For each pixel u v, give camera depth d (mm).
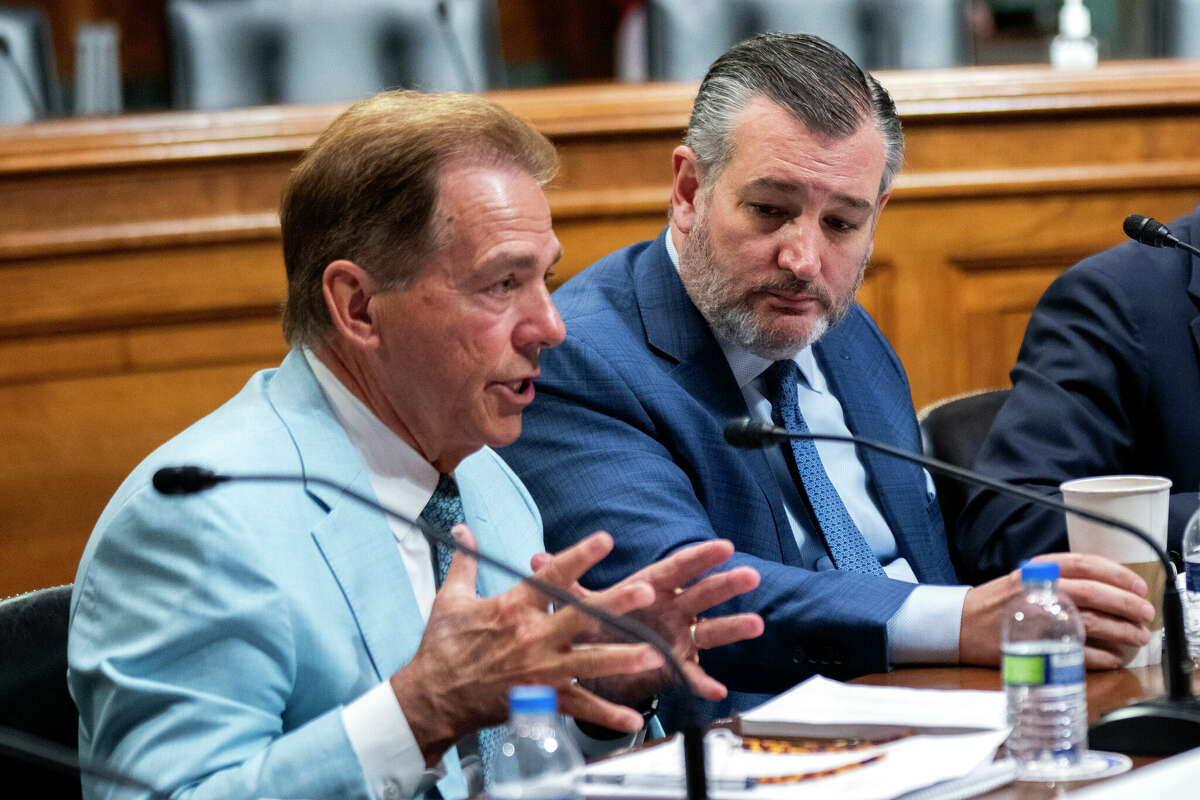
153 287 11453
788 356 7379
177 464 5078
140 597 4887
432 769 4781
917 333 12422
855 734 4789
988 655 5980
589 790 4324
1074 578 5711
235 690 4828
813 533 7488
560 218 11844
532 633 4598
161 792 4480
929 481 8297
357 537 5281
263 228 11539
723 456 7262
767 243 7152
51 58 14617
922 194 12266
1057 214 12461
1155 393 8453
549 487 7020
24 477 11406
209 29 14062
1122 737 4660
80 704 4996
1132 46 18891
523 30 22484
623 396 7191
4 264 11219
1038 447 8141
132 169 11352
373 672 5172
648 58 14617
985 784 4289
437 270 5309
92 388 11453
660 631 5254
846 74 7141
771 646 6359
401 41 14398
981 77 12297
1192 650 5703
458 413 5457
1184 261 8766
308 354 5602
